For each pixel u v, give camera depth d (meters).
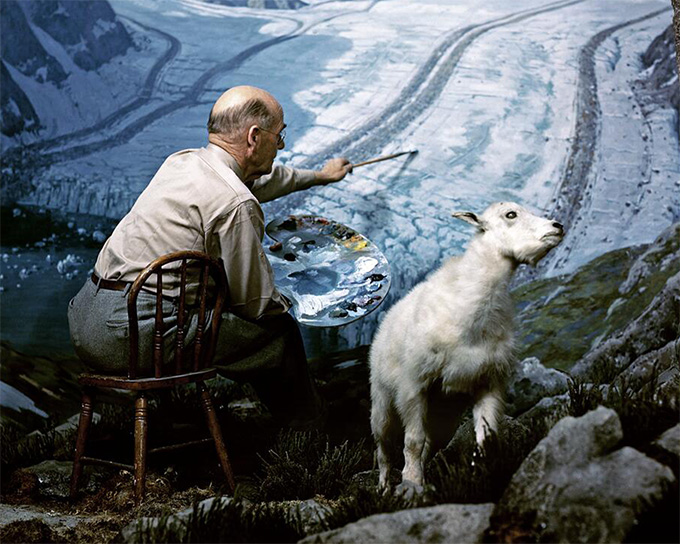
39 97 5.24
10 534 2.57
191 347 3.25
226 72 5.23
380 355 3.20
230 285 3.26
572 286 4.50
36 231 5.21
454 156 4.79
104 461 3.20
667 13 4.57
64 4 5.21
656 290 4.18
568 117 4.66
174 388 4.43
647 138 4.51
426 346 2.87
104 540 2.73
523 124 4.72
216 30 5.29
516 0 4.84
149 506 2.88
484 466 2.49
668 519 1.92
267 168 3.54
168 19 5.29
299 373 3.59
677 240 4.25
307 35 5.17
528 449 2.70
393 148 4.90
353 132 4.98
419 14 4.97
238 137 3.36
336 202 4.93
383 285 3.62
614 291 4.37
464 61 4.86
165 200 3.20
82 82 5.25
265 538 2.45
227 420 4.17
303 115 5.10
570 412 3.03
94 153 5.22
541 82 4.73
